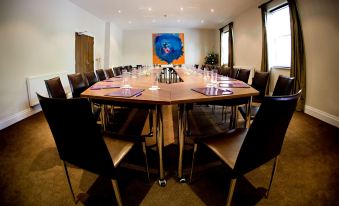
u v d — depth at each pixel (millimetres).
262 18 5035
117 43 8984
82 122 950
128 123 2965
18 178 1601
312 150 2055
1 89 2984
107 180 1566
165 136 2471
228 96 1597
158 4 5375
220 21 7844
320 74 3195
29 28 3602
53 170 1717
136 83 2430
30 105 3551
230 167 1063
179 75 3479
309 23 3400
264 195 1377
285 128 1131
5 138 2471
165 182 1498
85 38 6031
